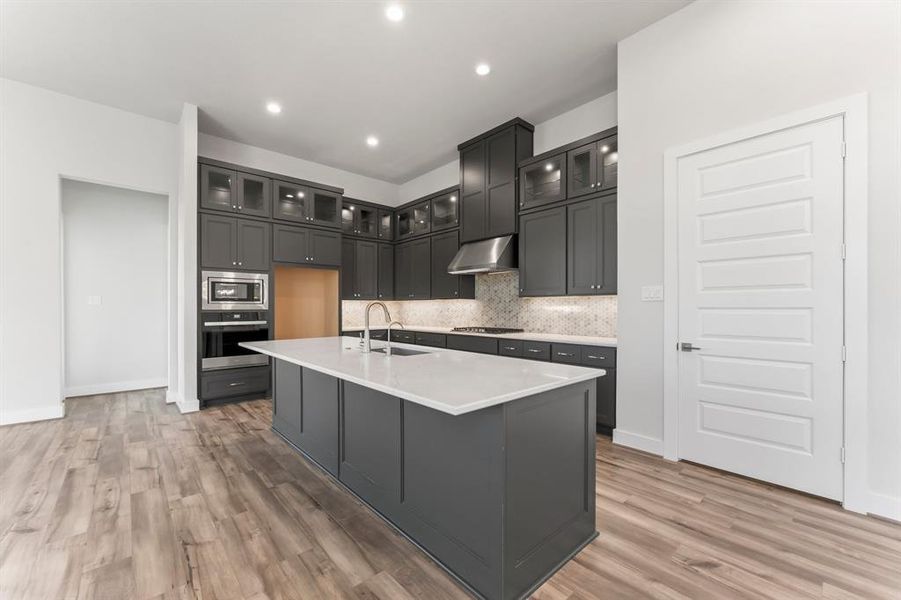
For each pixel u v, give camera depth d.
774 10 2.39
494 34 3.02
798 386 2.32
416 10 2.77
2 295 3.60
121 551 1.79
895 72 2.02
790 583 1.58
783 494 2.31
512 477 1.49
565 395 1.77
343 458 2.44
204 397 4.21
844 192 2.16
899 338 2.02
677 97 2.80
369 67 3.44
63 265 4.73
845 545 1.83
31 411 3.73
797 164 2.31
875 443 2.08
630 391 3.08
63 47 3.15
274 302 4.75
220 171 4.36
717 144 2.60
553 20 2.88
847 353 2.16
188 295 4.11
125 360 5.13
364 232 6.16
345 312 6.14
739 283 2.54
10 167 3.62
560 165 4.01
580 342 3.60
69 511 2.13
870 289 2.09
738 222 2.53
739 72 2.52
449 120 4.47
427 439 1.81
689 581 1.60
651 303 2.95
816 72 2.25
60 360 3.86
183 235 4.10
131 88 3.76
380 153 5.44
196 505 2.21
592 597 1.52
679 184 2.80
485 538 1.52
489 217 4.72
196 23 2.88
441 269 5.64
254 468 2.72
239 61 3.35
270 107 4.12
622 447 3.10
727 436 2.60
